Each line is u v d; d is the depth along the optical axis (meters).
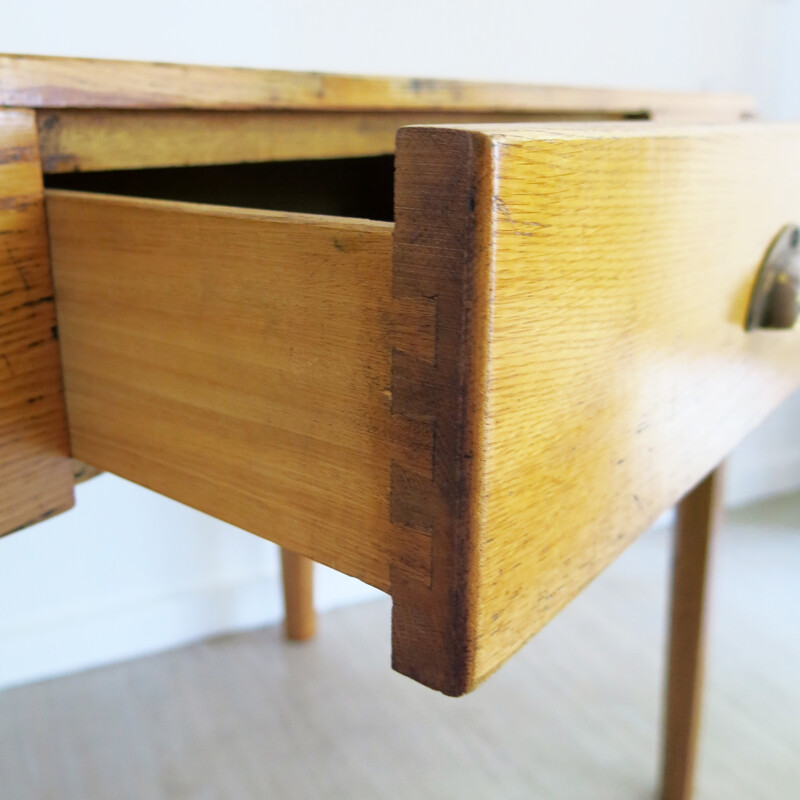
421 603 0.34
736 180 0.47
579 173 0.32
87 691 1.12
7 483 0.46
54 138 0.46
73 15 0.97
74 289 0.45
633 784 0.98
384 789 0.96
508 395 0.31
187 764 0.98
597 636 1.27
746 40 1.52
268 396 0.37
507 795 0.95
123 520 1.17
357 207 0.84
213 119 0.55
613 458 0.40
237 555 1.28
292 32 1.13
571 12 1.34
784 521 1.68
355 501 0.35
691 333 0.46
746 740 1.06
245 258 0.36
